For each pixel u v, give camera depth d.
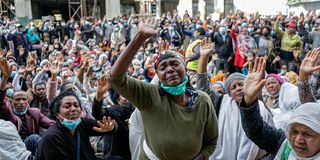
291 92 3.50
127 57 2.44
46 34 17.45
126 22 18.08
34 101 5.45
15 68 7.48
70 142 3.27
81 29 18.36
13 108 4.42
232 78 3.50
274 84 4.29
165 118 2.59
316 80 5.85
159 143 2.58
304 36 14.40
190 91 2.68
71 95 3.35
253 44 11.50
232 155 3.37
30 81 6.51
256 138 2.53
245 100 2.49
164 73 2.56
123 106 4.20
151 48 12.08
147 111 2.62
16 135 3.31
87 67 8.16
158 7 29.52
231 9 27.52
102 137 4.66
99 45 15.23
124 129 4.14
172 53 2.61
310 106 2.11
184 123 2.59
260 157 3.30
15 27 16.09
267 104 4.39
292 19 15.66
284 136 2.53
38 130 4.54
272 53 11.70
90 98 5.64
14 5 27.23
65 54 13.62
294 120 2.11
